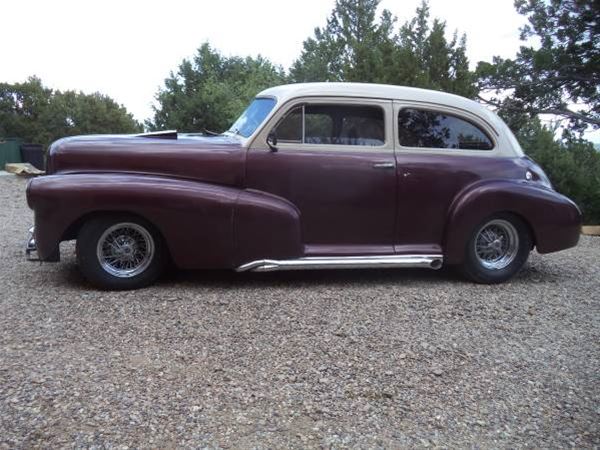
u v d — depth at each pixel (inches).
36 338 158.9
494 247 229.8
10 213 405.1
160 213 197.9
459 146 229.3
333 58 1044.5
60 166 202.7
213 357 150.9
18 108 2193.7
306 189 211.5
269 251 207.3
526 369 151.3
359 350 158.1
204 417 123.0
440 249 224.7
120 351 152.6
